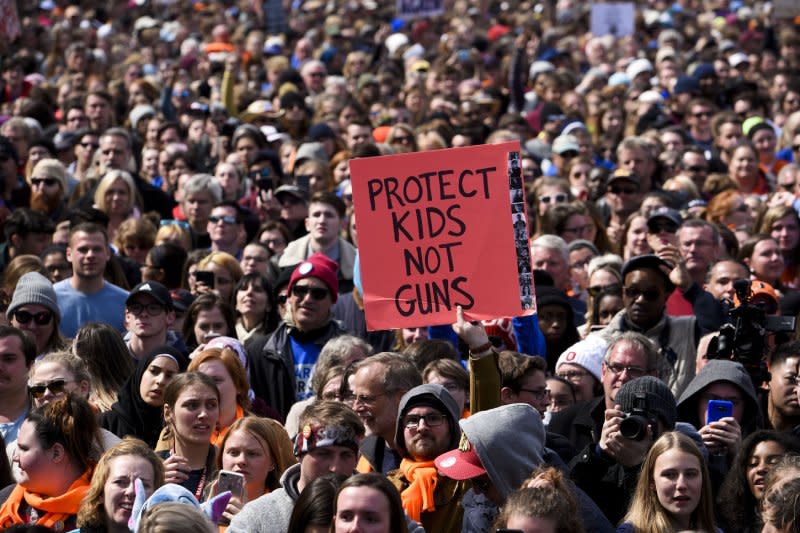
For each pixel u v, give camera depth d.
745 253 28.97
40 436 18.67
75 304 28.02
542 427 17.66
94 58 58.12
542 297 26.42
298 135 46.44
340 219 30.12
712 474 19.02
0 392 21.91
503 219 20.16
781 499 16.31
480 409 19.47
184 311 27.38
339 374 21.09
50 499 18.53
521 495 15.34
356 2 88.06
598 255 30.69
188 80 54.06
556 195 34.19
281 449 19.02
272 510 17.03
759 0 85.75
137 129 46.66
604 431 18.81
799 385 20.59
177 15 84.38
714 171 41.00
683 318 24.92
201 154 43.72
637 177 34.81
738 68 59.84
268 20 76.81
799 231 30.88
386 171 20.30
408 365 19.75
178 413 19.67
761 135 41.34
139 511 16.27
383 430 19.53
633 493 18.03
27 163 40.69
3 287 27.88
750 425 20.53
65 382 21.12
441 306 20.12
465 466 17.25
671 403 18.97
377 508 15.16
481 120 47.34
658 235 29.09
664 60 55.56
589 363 23.69
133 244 32.09
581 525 15.38
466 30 70.38
